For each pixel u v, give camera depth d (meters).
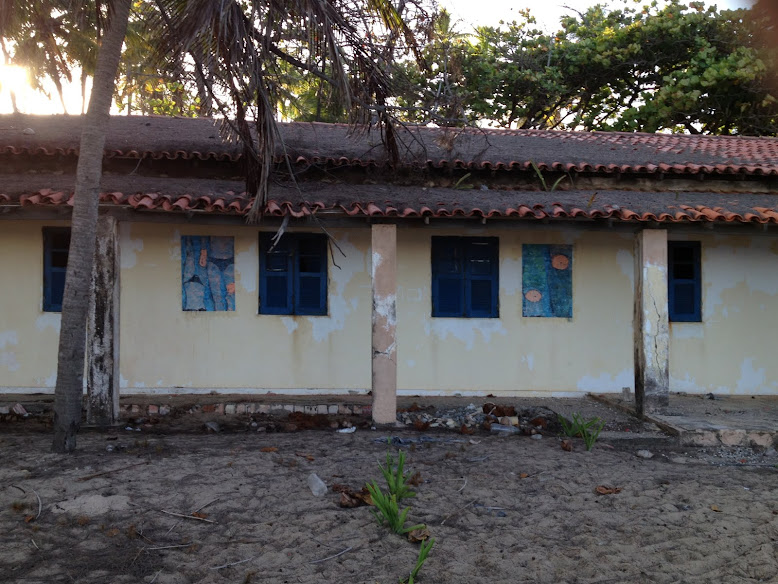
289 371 10.45
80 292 6.66
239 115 7.42
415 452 7.11
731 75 17.02
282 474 6.11
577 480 6.20
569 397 10.70
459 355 10.66
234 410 9.27
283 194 8.96
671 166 10.45
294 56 7.07
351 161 10.07
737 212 9.08
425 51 7.74
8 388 10.06
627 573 4.39
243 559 4.50
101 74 6.57
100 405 8.16
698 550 4.75
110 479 5.77
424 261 10.66
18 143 9.84
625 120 19.47
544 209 8.75
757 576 4.36
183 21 5.86
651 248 8.91
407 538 4.86
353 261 10.60
